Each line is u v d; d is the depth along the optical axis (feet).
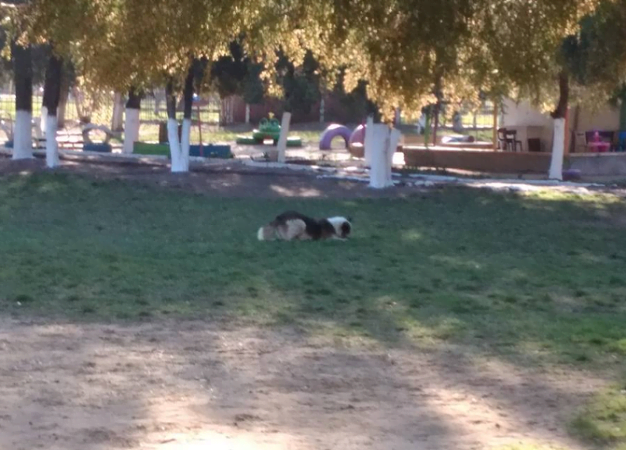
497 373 25.12
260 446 18.69
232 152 119.03
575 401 22.36
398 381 24.20
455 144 121.70
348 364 25.91
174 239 50.26
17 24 35.45
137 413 20.90
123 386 23.15
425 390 23.34
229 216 59.93
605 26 52.65
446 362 26.32
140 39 30.78
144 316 31.99
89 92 35.86
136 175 80.69
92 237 50.60
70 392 22.50
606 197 73.36
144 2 30.48
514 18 31.40
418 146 116.26
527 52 31.65
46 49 82.48
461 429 20.16
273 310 33.24
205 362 25.81
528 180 86.22
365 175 85.40
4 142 126.52
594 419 20.59
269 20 34.14
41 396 22.11
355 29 32.45
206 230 53.88
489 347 28.22
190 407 21.43
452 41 30.60
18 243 47.19
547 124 106.93
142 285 37.22
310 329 30.40
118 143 134.92
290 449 18.54
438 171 94.48
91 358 26.00
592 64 71.56
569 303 36.01
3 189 71.56
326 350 27.55
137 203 65.46
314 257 44.73
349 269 41.78
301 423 20.38
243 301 34.63
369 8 30.66
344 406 21.76
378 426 20.27
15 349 26.84
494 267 43.32
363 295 36.24
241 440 19.04
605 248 50.42
